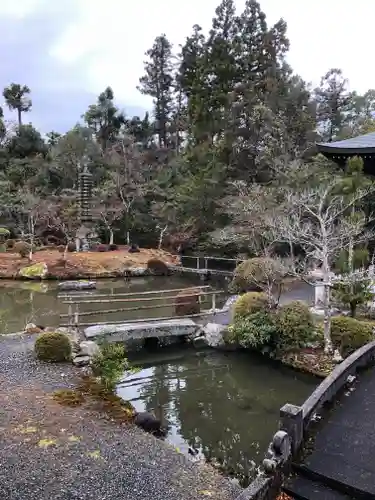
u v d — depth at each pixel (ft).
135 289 55.26
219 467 18.28
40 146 108.06
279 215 42.50
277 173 61.16
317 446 15.17
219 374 29.25
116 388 26.94
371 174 39.70
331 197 40.06
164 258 70.18
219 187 69.10
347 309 34.86
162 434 20.99
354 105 108.99
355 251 33.88
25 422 19.69
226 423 22.74
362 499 12.74
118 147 96.89
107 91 120.88
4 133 106.83
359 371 21.90
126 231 82.79
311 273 39.68
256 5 87.04
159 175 91.09
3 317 41.91
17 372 25.89
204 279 61.11
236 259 55.21
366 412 17.54
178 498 14.85
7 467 16.15
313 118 78.59
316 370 26.40
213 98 81.82
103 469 16.39
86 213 77.05
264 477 13.17
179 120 117.60
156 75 125.90
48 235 83.66
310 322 29.22
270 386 27.09
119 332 31.14
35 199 77.82
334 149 37.58
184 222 73.36
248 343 29.84
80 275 61.21
